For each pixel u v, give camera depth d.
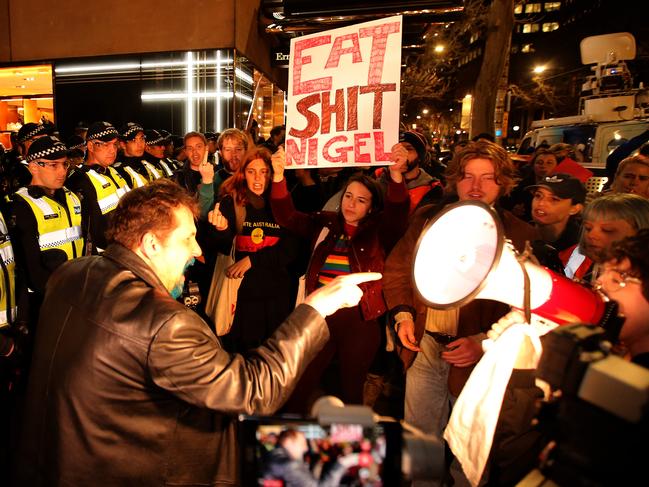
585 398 0.61
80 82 10.33
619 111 6.14
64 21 10.17
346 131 2.54
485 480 1.56
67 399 1.14
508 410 1.29
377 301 2.39
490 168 1.89
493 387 1.28
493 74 9.12
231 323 3.07
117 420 1.15
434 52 21.03
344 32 2.52
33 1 10.23
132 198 1.30
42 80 11.60
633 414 0.56
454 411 1.37
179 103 9.93
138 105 10.13
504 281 1.07
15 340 2.29
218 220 3.04
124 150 4.73
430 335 2.03
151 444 1.18
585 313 1.12
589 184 4.89
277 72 12.62
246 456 0.74
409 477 0.73
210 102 9.79
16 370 2.33
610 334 1.04
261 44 11.04
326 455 0.73
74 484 1.14
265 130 11.84
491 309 1.95
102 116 10.31
